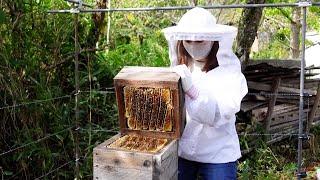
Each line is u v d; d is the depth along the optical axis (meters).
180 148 2.56
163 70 2.30
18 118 3.30
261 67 6.08
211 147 2.51
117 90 2.29
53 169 3.59
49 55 3.80
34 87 3.49
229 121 2.47
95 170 2.13
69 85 4.19
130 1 8.56
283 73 6.25
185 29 2.31
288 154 6.16
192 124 2.51
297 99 6.59
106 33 5.46
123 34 6.27
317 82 7.11
